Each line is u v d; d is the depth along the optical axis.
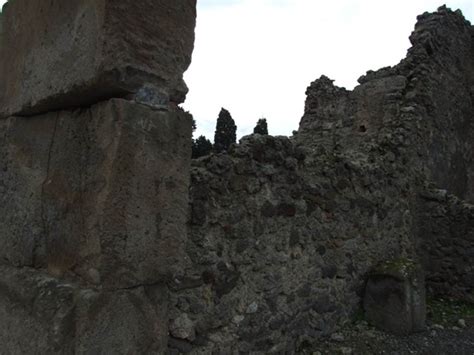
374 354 4.03
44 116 2.16
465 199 8.25
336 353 3.97
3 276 2.21
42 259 2.06
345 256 4.73
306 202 4.19
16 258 2.21
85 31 1.79
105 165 1.75
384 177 5.60
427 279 6.24
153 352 1.94
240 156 3.46
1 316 2.13
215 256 3.19
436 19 7.68
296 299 4.00
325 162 4.57
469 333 4.71
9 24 2.39
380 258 5.34
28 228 2.14
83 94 1.84
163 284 2.00
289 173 3.98
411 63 7.32
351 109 8.31
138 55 1.80
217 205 3.23
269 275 3.70
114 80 1.74
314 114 9.13
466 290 5.86
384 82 7.60
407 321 4.54
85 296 1.72
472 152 8.70
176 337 2.90
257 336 3.53
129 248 1.80
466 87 8.66
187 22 2.01
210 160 3.24
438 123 7.44
